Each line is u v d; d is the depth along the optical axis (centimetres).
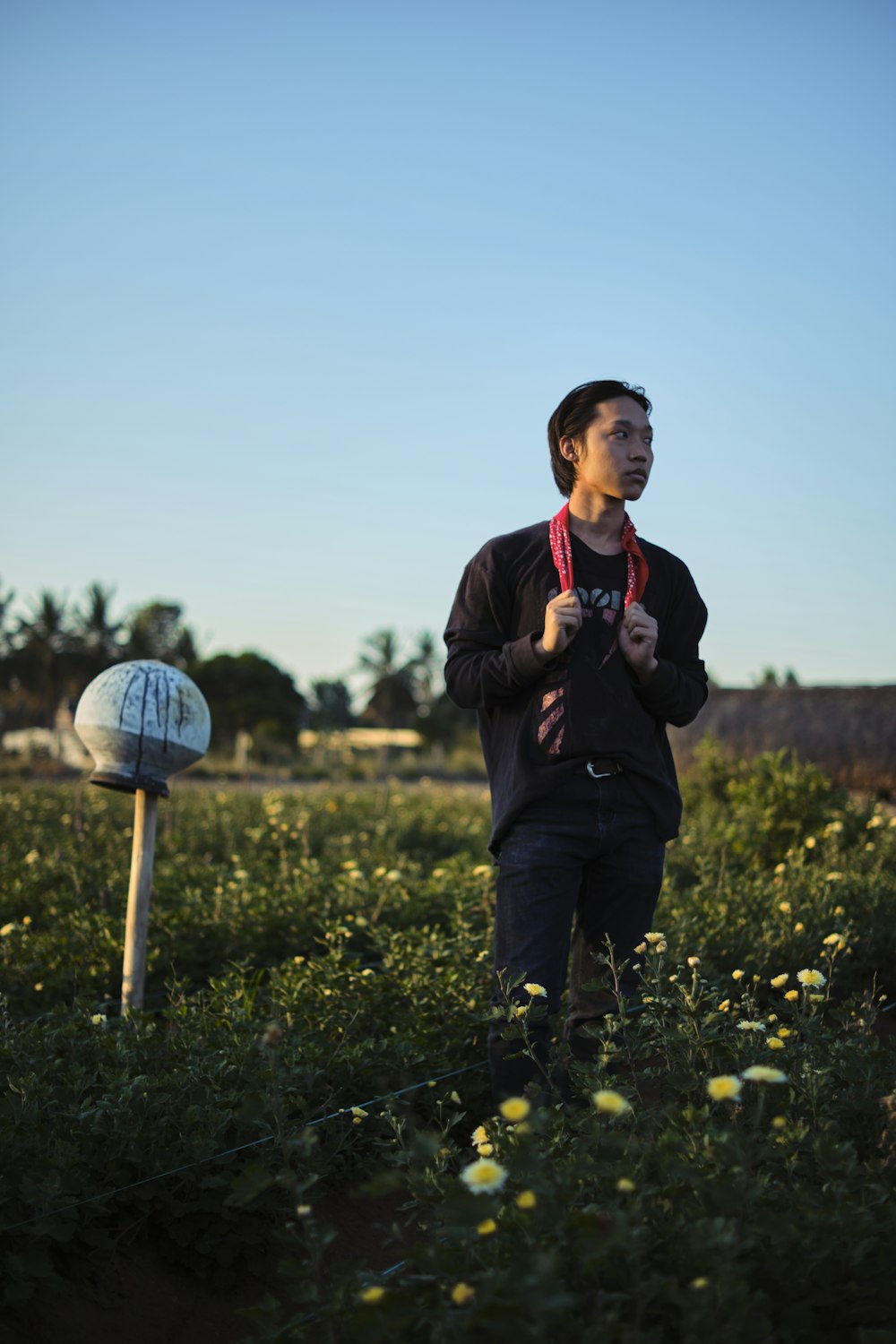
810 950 450
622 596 298
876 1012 310
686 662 312
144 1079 278
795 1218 190
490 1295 161
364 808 1161
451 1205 171
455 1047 353
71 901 598
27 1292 228
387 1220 280
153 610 6022
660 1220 191
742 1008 316
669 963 375
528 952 285
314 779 2858
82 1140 261
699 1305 161
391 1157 237
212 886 612
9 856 797
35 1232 235
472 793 1702
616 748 288
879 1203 196
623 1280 175
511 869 289
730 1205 176
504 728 299
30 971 448
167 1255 264
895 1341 166
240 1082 289
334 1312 183
